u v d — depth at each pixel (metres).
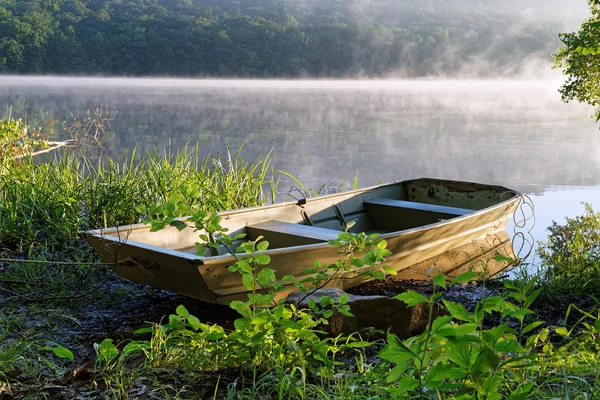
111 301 4.86
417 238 5.52
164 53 97.81
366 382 2.88
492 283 5.88
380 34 113.25
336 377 3.00
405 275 5.73
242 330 3.05
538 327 4.48
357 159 17.31
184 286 4.38
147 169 7.75
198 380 2.97
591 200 11.68
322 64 108.19
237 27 105.56
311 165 15.85
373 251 3.62
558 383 2.81
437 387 2.11
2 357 3.34
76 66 91.50
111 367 3.03
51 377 3.19
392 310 3.90
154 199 6.88
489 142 22.23
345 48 109.81
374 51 112.00
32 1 94.38
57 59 90.56
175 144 19.59
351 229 6.66
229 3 129.75
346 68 109.62
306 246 4.53
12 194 6.63
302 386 2.80
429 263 5.95
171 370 3.05
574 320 4.68
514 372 2.77
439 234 5.78
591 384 2.76
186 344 3.23
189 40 99.88
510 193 7.20
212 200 7.09
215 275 4.20
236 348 3.04
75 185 7.25
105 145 18.27
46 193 6.79
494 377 2.07
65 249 5.88
